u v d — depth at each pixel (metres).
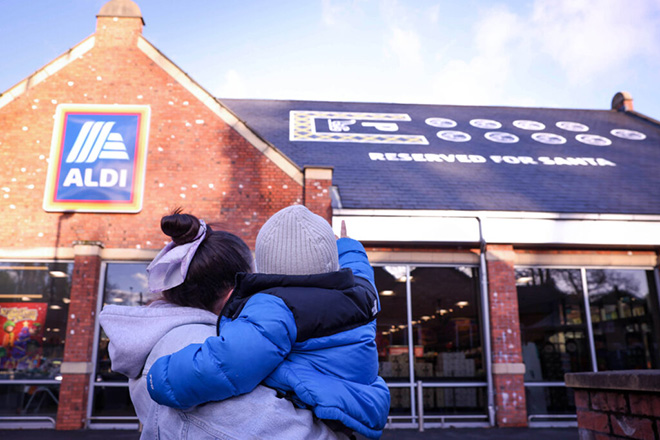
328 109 17.48
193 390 1.15
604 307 10.38
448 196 10.40
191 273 1.48
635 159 13.77
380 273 10.15
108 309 1.42
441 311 10.04
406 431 8.76
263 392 1.22
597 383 2.47
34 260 9.47
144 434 1.32
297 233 1.38
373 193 10.23
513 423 9.26
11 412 8.86
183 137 10.09
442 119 17.03
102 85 10.27
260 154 10.09
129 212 9.61
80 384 8.75
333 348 1.29
